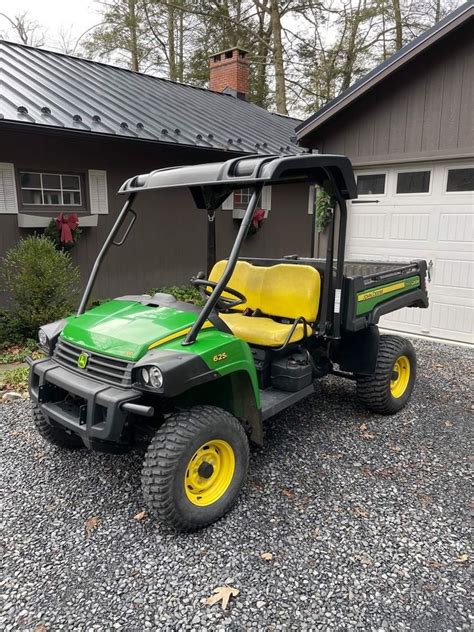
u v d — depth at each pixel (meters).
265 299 3.75
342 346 3.87
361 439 3.57
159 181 3.01
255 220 8.97
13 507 2.70
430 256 6.45
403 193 6.59
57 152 6.59
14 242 6.29
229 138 8.32
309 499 2.80
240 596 2.08
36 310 5.62
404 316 6.86
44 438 3.19
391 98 6.32
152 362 2.31
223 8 16.41
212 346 2.53
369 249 7.06
